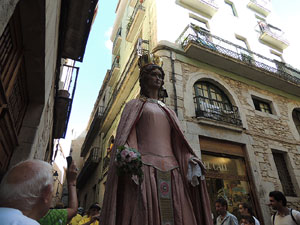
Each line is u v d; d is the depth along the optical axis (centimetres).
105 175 1280
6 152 375
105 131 1531
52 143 1118
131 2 1516
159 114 220
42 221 161
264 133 917
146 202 167
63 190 2320
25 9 282
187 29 987
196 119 776
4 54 289
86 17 618
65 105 853
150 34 1039
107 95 1791
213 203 685
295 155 941
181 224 173
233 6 1416
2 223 91
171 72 833
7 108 304
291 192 855
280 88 1123
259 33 1388
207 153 759
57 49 628
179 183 194
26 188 110
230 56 959
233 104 920
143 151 196
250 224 401
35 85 425
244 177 784
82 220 428
